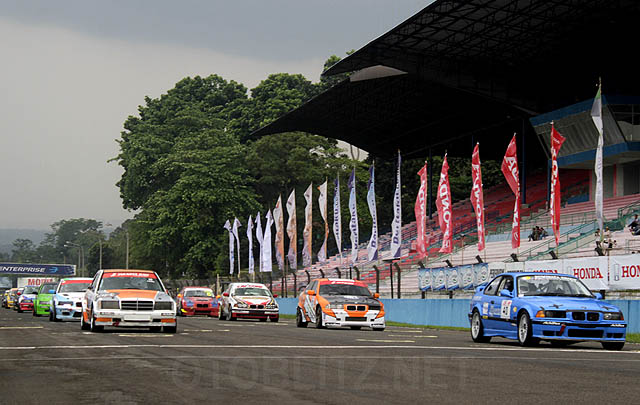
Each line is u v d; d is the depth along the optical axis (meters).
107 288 23.66
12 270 154.50
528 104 57.66
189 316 47.81
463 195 89.69
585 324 17.73
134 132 106.69
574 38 50.03
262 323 34.91
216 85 118.56
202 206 91.75
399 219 41.78
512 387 10.16
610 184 56.41
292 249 54.19
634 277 24.78
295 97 103.94
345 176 94.12
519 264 31.03
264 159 95.38
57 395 9.35
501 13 46.44
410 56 54.69
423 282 40.06
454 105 67.00
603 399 9.09
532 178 72.06
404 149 82.69
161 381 10.65
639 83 52.34
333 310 28.59
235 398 9.07
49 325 29.36
